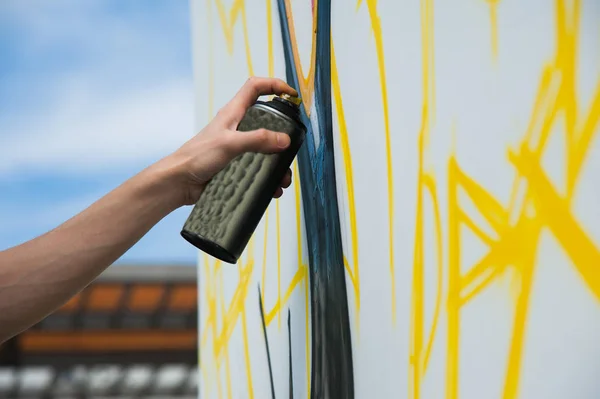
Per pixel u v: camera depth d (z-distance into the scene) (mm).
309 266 1157
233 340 1841
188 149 942
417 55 746
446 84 682
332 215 1035
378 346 855
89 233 1004
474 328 632
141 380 15898
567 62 510
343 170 990
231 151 907
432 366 712
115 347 17625
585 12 492
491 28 602
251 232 899
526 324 558
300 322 1210
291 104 921
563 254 515
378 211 858
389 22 820
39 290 999
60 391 15688
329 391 1043
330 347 1040
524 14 556
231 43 1854
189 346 17750
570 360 507
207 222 889
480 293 623
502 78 586
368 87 890
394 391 808
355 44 935
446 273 685
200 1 2348
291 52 1284
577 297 501
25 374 15758
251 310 1624
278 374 1370
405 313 778
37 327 17453
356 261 933
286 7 1311
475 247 632
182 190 983
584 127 494
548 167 531
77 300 17562
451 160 673
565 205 512
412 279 760
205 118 2271
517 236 569
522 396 562
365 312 900
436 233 705
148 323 17719
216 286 2117
